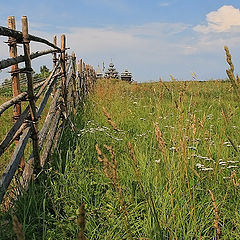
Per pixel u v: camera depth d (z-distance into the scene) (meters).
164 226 2.56
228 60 1.24
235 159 3.84
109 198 3.35
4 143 2.89
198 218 2.82
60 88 6.78
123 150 4.86
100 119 7.44
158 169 3.36
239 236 2.47
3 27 2.87
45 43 5.04
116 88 13.69
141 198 3.32
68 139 5.50
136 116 7.53
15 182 3.41
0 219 2.69
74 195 3.33
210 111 7.64
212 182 3.31
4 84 5.01
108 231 2.75
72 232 2.81
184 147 2.35
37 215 2.92
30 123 3.79
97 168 4.23
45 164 4.24
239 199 2.94
